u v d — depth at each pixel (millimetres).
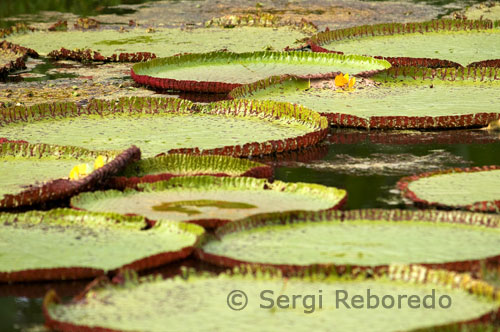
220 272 10648
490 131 18062
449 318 8945
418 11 33688
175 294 9641
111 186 13875
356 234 11461
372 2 36469
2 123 17953
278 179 14828
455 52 26016
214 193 13438
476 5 34719
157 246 11258
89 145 16297
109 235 11695
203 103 20453
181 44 27797
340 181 14648
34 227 12023
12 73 24094
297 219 11922
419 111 18891
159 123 18109
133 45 27656
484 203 12594
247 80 22531
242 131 17438
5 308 10195
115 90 21734
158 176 13859
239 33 29875
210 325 8836
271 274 10062
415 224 11844
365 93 20797
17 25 30219
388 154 16375
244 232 11586
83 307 9367
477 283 9477
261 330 8719
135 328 8773
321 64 24219
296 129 17672
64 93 21266
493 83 21766
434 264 10359
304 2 36594
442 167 15461
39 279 10656
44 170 14688
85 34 29938
